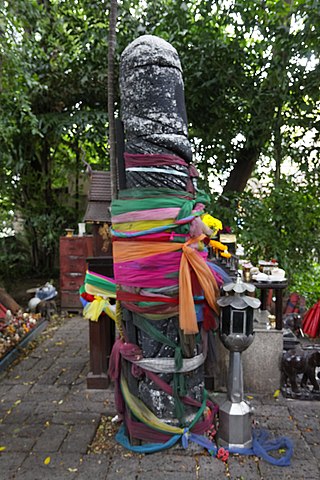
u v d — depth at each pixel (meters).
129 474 2.14
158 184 2.31
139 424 2.36
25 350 4.35
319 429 2.61
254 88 5.68
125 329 2.51
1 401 3.09
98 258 3.30
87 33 5.96
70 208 7.61
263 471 2.16
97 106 6.97
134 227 2.29
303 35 4.98
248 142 6.01
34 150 7.05
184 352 2.32
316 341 4.54
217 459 2.27
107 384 3.32
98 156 7.44
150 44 2.34
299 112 5.69
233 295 2.34
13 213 7.77
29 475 2.15
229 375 2.40
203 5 5.59
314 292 6.09
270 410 2.87
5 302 5.39
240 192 6.57
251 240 5.74
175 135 2.35
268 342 3.14
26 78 5.31
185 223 2.27
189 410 2.42
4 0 4.80
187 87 5.91
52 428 2.65
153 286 2.29
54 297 6.18
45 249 7.91
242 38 5.66
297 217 5.78
